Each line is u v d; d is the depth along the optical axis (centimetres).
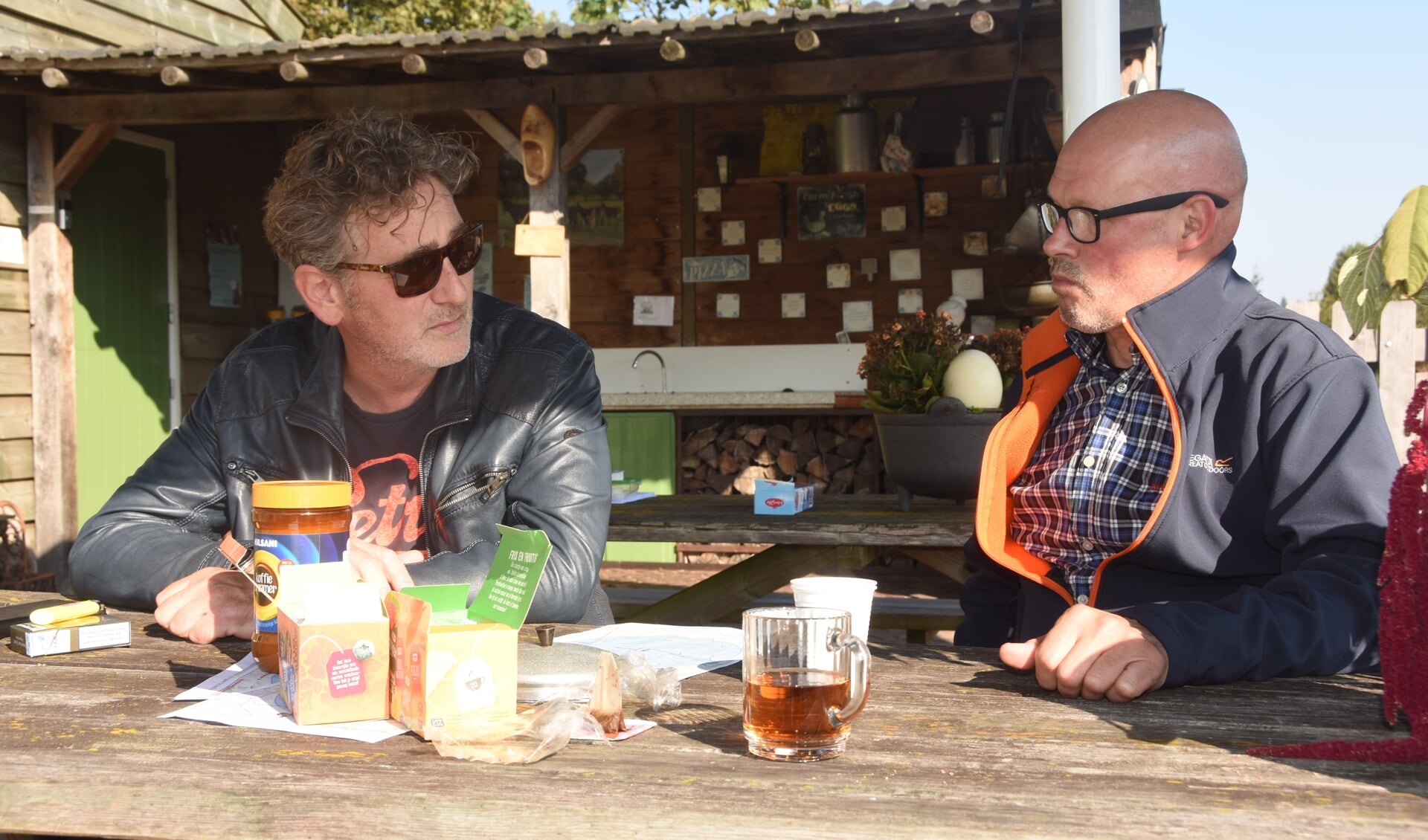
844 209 764
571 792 93
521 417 190
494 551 167
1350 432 146
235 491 192
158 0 721
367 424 195
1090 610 129
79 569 180
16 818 97
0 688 131
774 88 521
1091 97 279
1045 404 186
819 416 733
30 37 625
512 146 552
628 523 310
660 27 475
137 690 130
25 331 630
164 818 94
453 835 89
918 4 448
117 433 686
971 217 743
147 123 608
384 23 1431
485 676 110
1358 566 134
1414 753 98
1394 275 113
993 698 123
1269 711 116
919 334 312
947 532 289
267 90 577
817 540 295
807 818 87
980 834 84
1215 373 162
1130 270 166
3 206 614
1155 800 90
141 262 706
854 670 101
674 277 791
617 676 111
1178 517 160
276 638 133
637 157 793
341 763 102
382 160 169
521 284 801
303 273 175
